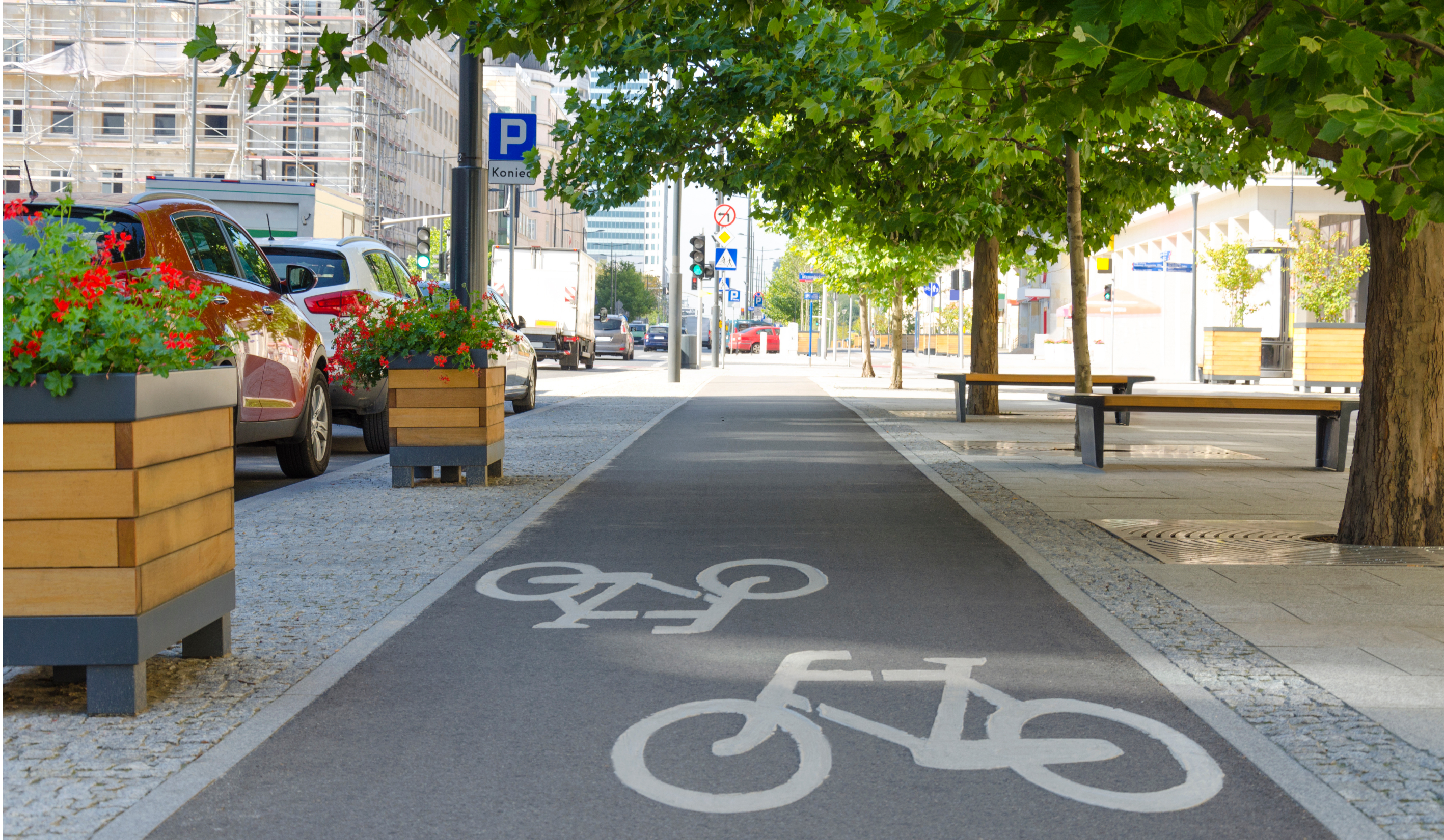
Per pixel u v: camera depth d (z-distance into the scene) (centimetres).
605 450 1544
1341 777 414
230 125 6612
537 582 734
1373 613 660
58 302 451
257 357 1070
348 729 461
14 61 6375
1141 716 479
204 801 389
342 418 1533
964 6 761
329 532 910
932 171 1770
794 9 981
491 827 370
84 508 460
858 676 535
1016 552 845
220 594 544
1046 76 652
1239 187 1797
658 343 8206
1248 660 564
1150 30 552
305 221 2322
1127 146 1775
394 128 7931
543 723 468
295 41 6662
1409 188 661
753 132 1830
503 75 11800
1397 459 873
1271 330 4675
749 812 382
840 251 3073
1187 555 831
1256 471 1384
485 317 1173
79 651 464
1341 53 542
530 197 12594
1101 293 4562
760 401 2648
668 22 1642
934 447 1608
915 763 425
